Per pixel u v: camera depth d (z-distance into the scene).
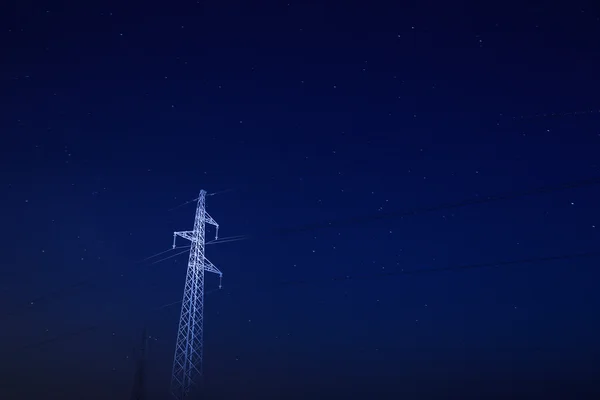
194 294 18.91
